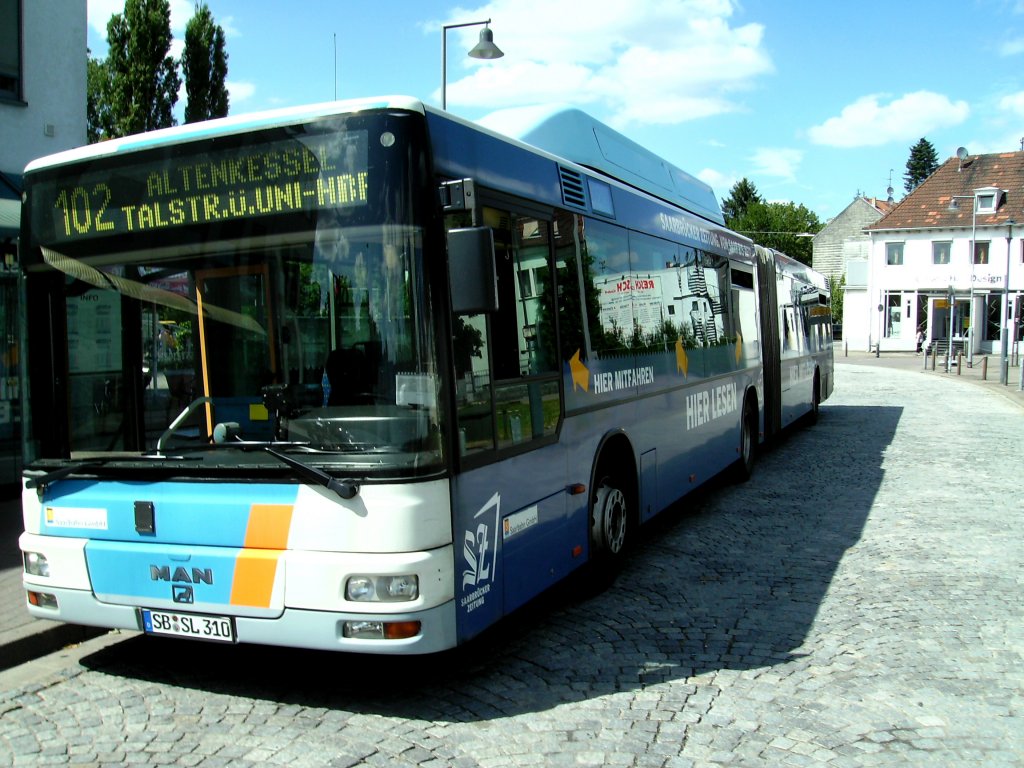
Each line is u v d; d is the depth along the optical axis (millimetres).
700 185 10812
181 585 4438
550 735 4254
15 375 9938
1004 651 5332
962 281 54000
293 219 4367
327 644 4180
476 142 4887
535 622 5984
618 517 6758
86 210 4789
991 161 55844
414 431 4148
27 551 4855
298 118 4359
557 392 5660
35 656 5391
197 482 4445
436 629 4188
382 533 4098
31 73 12234
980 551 7766
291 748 4141
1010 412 20797
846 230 81812
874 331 56500
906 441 15578
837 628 5777
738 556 7723
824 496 10523
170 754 4098
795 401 15719
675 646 5484
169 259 4602
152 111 26125
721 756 4027
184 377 4547
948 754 4031
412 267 4207
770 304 13320
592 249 6477
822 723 4367
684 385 8562
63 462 4777
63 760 4051
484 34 15844
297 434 4301
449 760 4004
